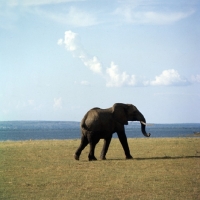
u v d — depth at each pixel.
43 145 35.03
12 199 15.23
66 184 17.42
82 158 25.62
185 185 17.08
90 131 24.69
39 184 17.45
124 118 25.64
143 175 18.98
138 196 15.45
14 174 19.64
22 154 27.30
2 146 34.09
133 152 28.55
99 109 25.56
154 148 31.05
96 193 15.91
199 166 21.23
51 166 21.92
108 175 19.09
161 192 15.98
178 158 24.20
